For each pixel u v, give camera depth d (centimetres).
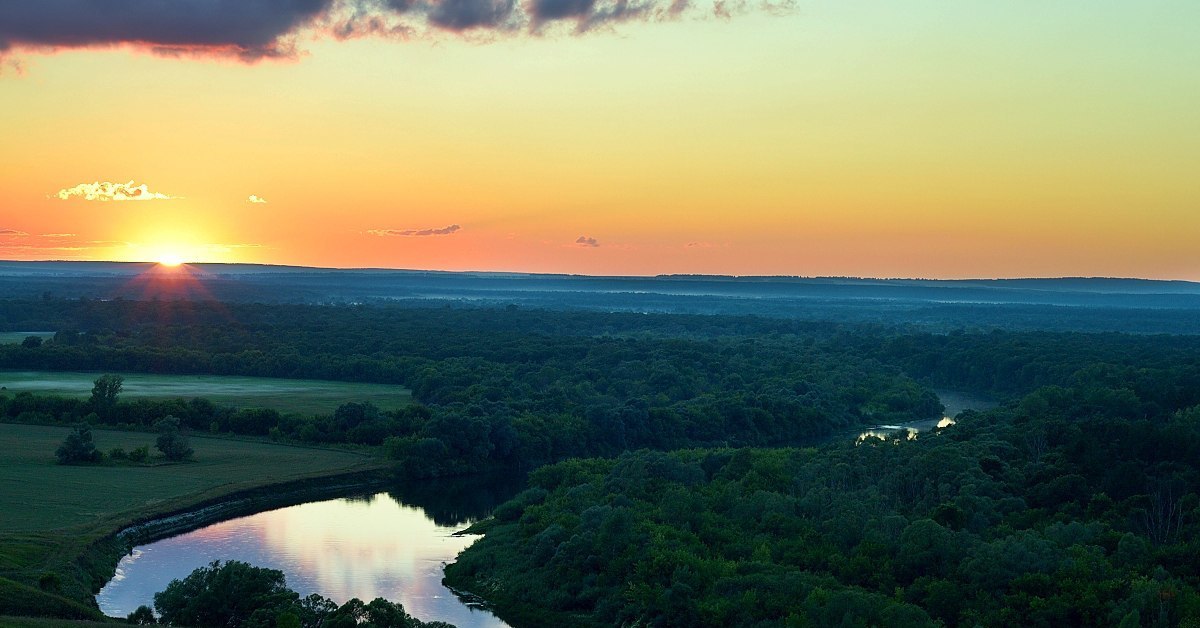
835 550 11181
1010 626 9438
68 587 11412
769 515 12219
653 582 10725
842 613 9444
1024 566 10169
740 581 10300
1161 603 9300
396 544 14088
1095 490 12850
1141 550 10719
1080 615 9481
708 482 14538
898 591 10088
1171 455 13712
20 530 13350
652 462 14350
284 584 10825
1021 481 13562
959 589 10050
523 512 14500
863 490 12750
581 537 11712
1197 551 10475
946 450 14275
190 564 13025
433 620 10906
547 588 11475
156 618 10300
